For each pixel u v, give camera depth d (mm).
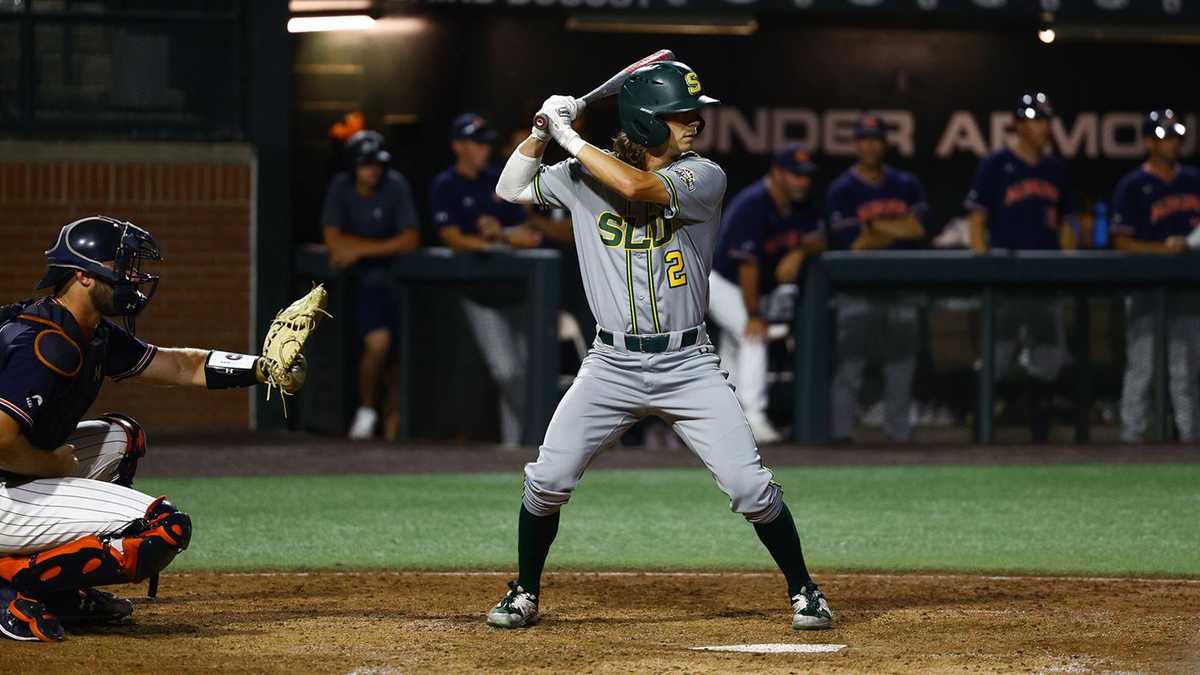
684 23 54500
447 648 19828
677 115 20844
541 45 57688
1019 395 44531
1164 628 21391
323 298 21391
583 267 21031
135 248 19562
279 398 46656
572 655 19391
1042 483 37156
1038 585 25188
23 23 45812
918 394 44312
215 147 46062
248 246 46406
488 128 57312
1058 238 45750
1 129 45812
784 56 60156
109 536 19594
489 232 43781
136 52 46281
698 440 20875
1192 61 62094
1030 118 44812
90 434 21094
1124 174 61719
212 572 26062
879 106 60906
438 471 38688
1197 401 44812
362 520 31750
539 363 42094
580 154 20266
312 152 54062
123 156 45750
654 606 23141
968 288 44125
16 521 19484
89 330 19766
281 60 46375
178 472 38125
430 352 44312
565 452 20906
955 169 61406
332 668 18625
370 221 44406
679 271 20625
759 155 60375
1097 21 53812
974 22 58219
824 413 43875
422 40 56031
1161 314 44500
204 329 46281
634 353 20750
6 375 18922
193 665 18688
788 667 18672
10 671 18203
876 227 45406
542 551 21484
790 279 43562
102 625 21078
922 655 19469
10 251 45344
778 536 21109
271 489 35688
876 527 31344
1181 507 33750
